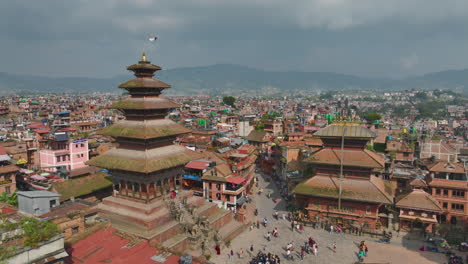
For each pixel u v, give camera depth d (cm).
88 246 3494
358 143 6044
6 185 6309
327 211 5906
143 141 4503
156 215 4359
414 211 5566
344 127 6181
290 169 8381
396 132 14200
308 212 6094
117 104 4791
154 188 4600
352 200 5656
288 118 18850
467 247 4881
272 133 15262
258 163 11944
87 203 4838
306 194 5922
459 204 5834
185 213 4816
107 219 4109
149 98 4784
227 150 9700
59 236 2609
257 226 5819
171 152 4834
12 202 5353
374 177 6438
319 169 6244
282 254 4769
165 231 4231
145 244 3625
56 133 9262
